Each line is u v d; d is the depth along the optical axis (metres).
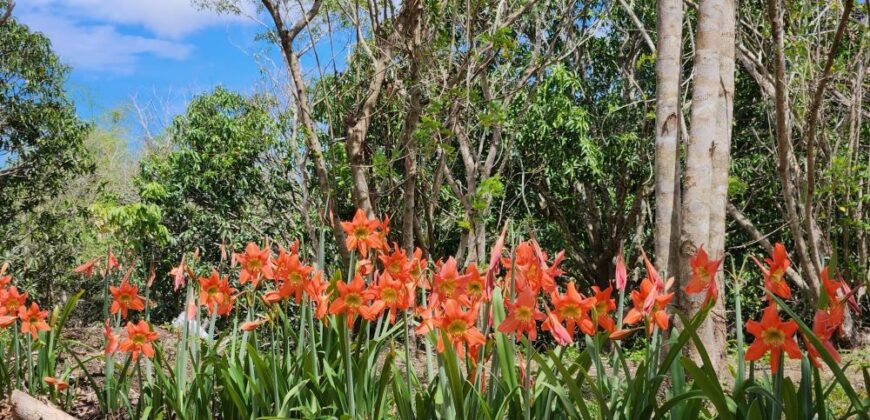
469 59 8.02
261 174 15.52
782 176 7.38
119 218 9.74
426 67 8.13
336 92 8.74
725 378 4.85
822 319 2.27
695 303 4.39
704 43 4.60
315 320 4.64
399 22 7.96
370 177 9.32
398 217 11.08
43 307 16.66
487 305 2.90
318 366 3.81
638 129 14.02
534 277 2.91
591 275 15.31
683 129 8.31
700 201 4.46
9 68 15.45
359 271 3.56
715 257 5.11
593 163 12.84
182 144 16.36
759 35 9.70
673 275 4.52
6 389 4.89
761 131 13.48
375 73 8.30
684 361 2.40
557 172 13.20
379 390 3.25
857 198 10.19
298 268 3.53
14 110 15.52
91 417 4.56
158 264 15.48
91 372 6.08
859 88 9.02
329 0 8.92
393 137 10.25
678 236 4.48
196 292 4.32
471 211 8.81
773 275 2.52
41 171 16.08
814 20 8.96
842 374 2.21
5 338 6.34
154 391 4.06
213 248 15.92
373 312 3.11
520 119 10.69
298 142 14.64
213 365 3.90
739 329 2.72
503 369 2.87
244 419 3.51
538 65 10.90
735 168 13.17
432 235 10.21
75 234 16.34
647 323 2.64
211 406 4.15
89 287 16.62
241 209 15.84
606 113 13.70
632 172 14.24
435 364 6.88
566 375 2.61
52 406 4.45
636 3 13.57
